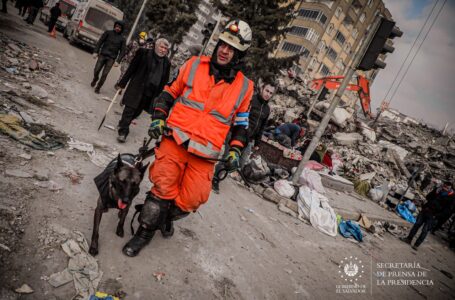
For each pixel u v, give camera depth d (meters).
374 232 8.07
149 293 2.50
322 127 6.80
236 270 3.42
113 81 11.66
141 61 5.46
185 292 2.70
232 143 2.71
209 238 3.84
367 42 6.33
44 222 2.71
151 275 2.71
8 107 4.58
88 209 3.18
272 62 18.39
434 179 18.06
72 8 28.25
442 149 24.86
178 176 2.65
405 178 16.69
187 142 2.50
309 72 41.62
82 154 4.34
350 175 13.34
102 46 8.41
